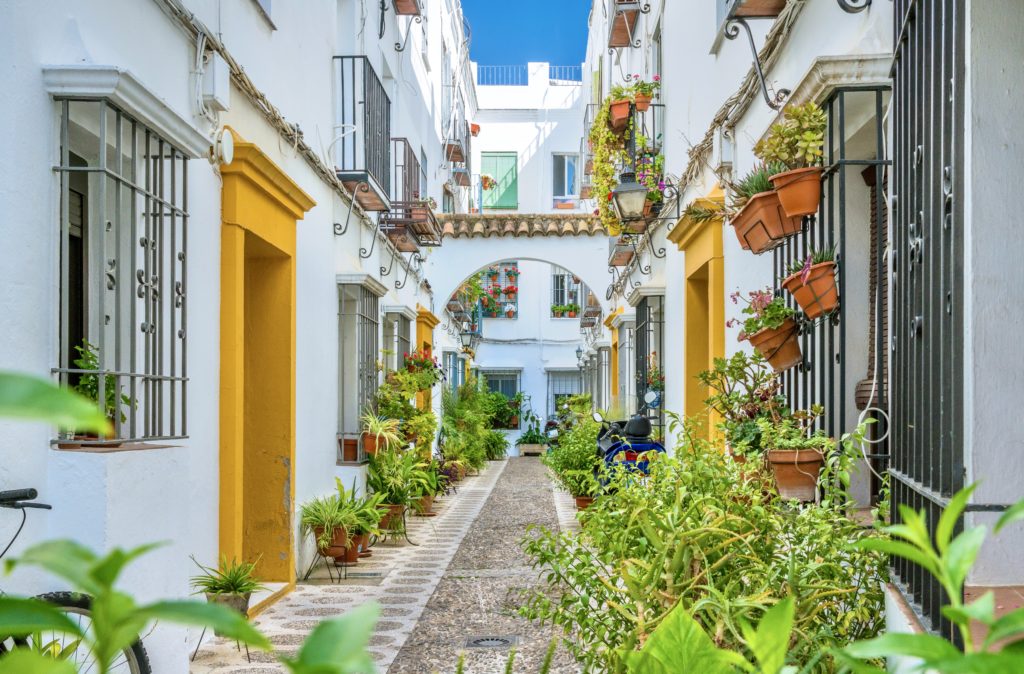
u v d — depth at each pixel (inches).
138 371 198.7
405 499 406.6
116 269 161.9
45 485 144.9
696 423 183.0
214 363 234.5
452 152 869.2
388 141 438.9
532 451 1212.5
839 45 191.8
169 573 167.0
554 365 1263.5
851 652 28.9
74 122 173.9
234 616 21.7
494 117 1178.6
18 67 143.9
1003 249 97.4
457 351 959.0
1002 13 97.9
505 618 253.1
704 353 377.7
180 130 182.4
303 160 319.0
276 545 295.9
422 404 661.3
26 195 145.2
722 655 58.1
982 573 96.6
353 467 384.8
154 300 181.5
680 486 141.2
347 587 302.0
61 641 132.0
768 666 39.7
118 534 147.8
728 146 289.6
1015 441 96.9
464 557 363.3
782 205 194.4
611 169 466.0
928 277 108.9
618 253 589.6
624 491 144.8
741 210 211.5
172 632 167.2
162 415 182.2
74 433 156.6
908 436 117.8
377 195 397.4
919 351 112.3
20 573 138.2
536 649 218.4
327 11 362.3
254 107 264.1
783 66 232.2
